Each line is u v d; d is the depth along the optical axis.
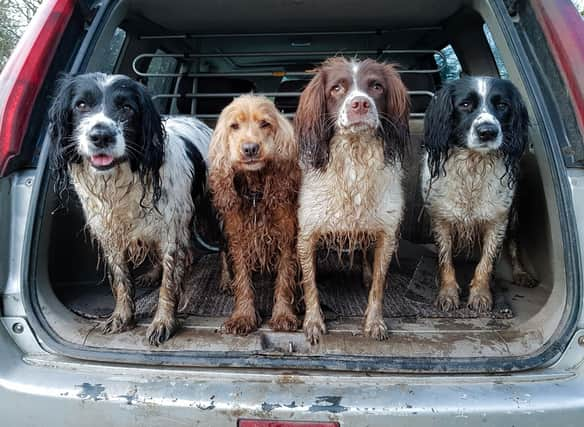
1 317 1.70
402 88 2.21
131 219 2.11
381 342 1.81
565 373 1.56
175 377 1.58
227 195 2.31
